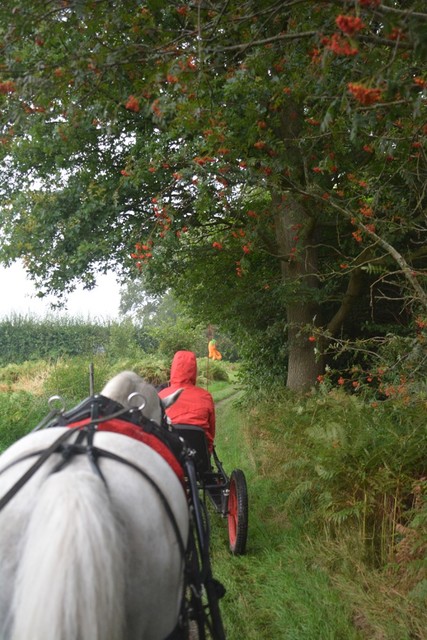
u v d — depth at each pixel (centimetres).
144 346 3625
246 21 500
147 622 238
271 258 1298
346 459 572
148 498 242
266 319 1321
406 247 1052
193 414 591
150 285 1249
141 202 1177
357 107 409
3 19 454
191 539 302
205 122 618
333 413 714
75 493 210
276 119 870
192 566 296
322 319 1255
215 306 1262
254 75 609
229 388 2228
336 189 923
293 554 574
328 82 527
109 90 575
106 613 190
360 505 539
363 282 1138
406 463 540
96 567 192
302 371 1169
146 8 517
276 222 1142
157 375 2328
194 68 480
